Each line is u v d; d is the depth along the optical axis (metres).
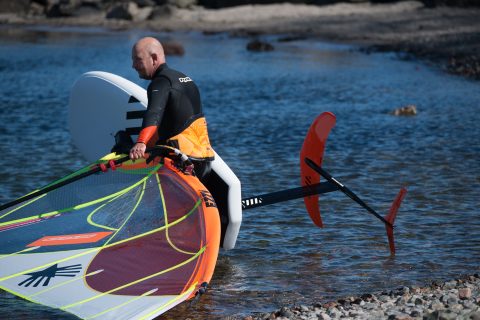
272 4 170.38
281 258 26.11
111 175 23.89
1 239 22.30
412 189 35.75
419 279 24.00
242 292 22.95
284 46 120.19
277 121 56.16
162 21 162.50
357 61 99.81
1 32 147.50
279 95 70.44
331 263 25.59
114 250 21.75
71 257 21.39
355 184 36.66
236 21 159.00
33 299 19.52
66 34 145.00
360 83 79.25
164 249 21.69
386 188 35.91
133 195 23.52
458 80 81.31
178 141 22.97
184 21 161.75
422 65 94.50
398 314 19.73
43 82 80.50
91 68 94.25
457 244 27.56
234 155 43.81
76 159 42.31
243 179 37.84
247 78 83.44
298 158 43.06
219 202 24.88
